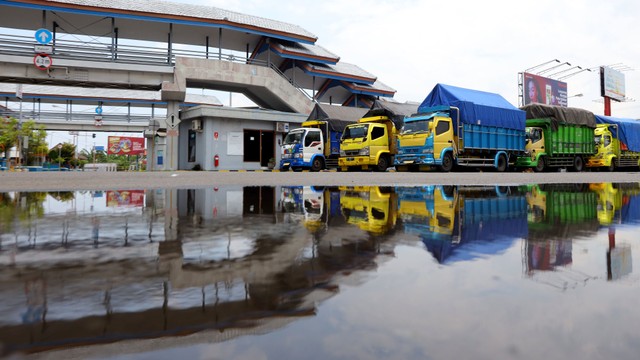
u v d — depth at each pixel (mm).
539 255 1475
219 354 652
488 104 16125
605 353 658
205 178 9312
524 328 774
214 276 1162
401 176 10695
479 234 1952
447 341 711
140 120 41562
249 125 24422
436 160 14492
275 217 2639
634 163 21938
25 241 1728
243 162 24234
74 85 23250
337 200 3941
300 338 721
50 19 24422
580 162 19750
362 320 819
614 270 1257
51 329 756
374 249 1579
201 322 802
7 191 5051
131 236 1877
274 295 987
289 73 32250
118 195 4465
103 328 762
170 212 2916
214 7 27984
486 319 826
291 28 29281
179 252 1515
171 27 23938
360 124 16953
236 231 2049
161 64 23203
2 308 869
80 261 1349
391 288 1052
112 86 23609
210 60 24000
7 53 20531
